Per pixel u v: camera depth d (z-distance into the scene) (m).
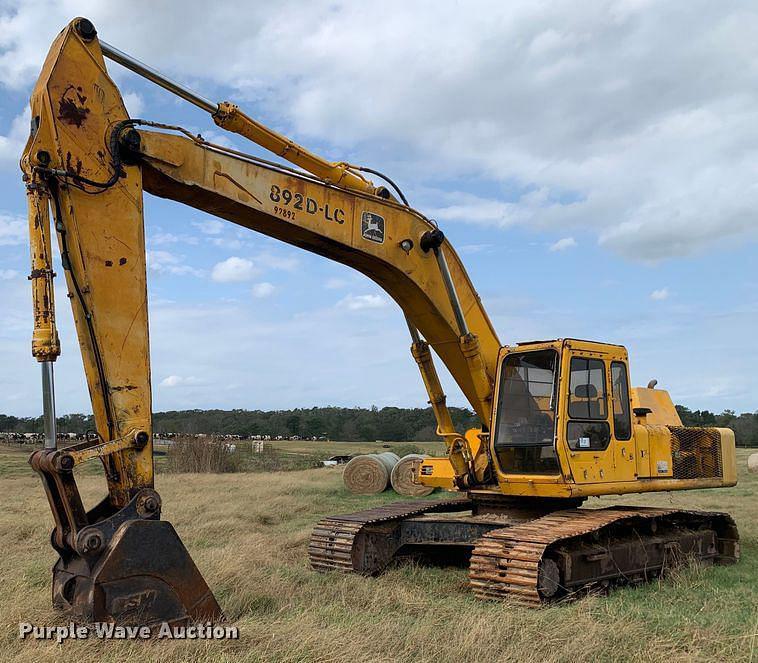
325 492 19.08
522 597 6.88
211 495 17.50
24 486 21.94
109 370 5.64
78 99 5.75
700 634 5.62
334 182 7.84
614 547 8.28
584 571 7.74
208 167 6.37
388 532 9.44
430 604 6.84
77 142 5.71
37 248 5.39
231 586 7.20
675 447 9.96
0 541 10.86
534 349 8.70
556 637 5.50
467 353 8.78
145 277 5.92
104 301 5.70
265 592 7.10
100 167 5.80
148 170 6.09
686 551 9.55
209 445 29.52
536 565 6.83
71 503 5.39
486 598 7.17
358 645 5.25
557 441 8.23
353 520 9.13
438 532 9.29
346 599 7.16
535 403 8.68
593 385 8.88
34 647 5.07
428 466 10.02
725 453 10.77
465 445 9.30
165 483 21.33
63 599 5.55
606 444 8.84
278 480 22.61
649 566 8.82
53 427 5.37
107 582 5.12
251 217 6.84
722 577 8.81
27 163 5.54
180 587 5.46
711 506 15.62
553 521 8.10
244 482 21.78
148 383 5.80
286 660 4.95
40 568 8.31
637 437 9.34
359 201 7.65
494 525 8.84
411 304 8.59
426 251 8.38
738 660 5.09
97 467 32.56
